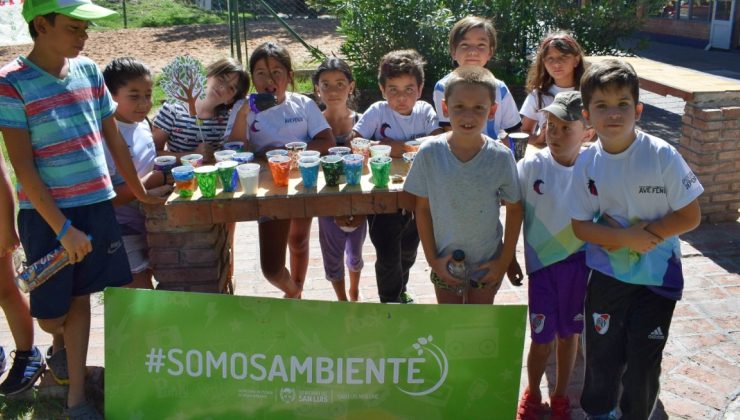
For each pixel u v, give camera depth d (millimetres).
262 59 3648
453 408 2795
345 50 9859
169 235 3326
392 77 3654
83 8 2742
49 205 2824
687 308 4117
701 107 5203
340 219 3697
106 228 3070
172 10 21328
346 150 3416
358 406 2799
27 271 2949
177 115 3926
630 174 2652
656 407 3256
